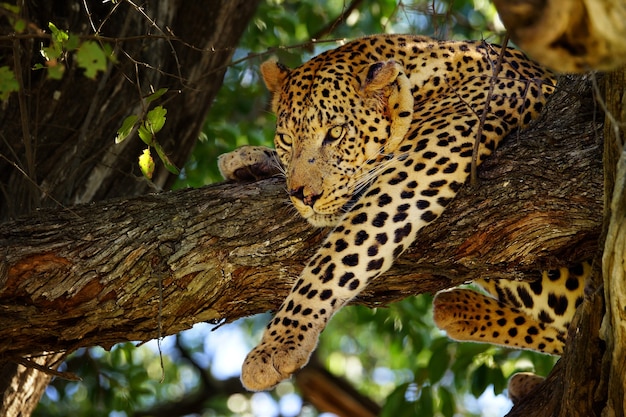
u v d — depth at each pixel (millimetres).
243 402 20562
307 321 8609
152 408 20250
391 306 15609
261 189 9297
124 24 10992
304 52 16344
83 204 9133
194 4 11617
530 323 11219
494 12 16078
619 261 6645
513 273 8914
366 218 8867
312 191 9312
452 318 11195
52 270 8477
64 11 10703
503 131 9539
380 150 10172
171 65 11422
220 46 11805
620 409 7449
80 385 17828
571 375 7824
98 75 10844
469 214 8750
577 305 9656
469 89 10250
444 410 14422
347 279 8742
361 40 10867
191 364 21000
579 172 8562
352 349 21875
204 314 8844
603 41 5254
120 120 10992
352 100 10195
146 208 9023
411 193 8945
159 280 8578
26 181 10539
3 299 8367
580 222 8484
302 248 8938
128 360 15992
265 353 8398
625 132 6707
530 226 8609
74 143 10797
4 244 8609
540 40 5309
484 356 14289
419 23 15312
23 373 10805
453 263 8805
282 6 17922
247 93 17016
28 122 10078
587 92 9078
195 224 8891
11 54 10383
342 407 19047
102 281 8508
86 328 8578
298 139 10234
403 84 10133
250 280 8844
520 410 8875
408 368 19016
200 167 16031
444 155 9125
